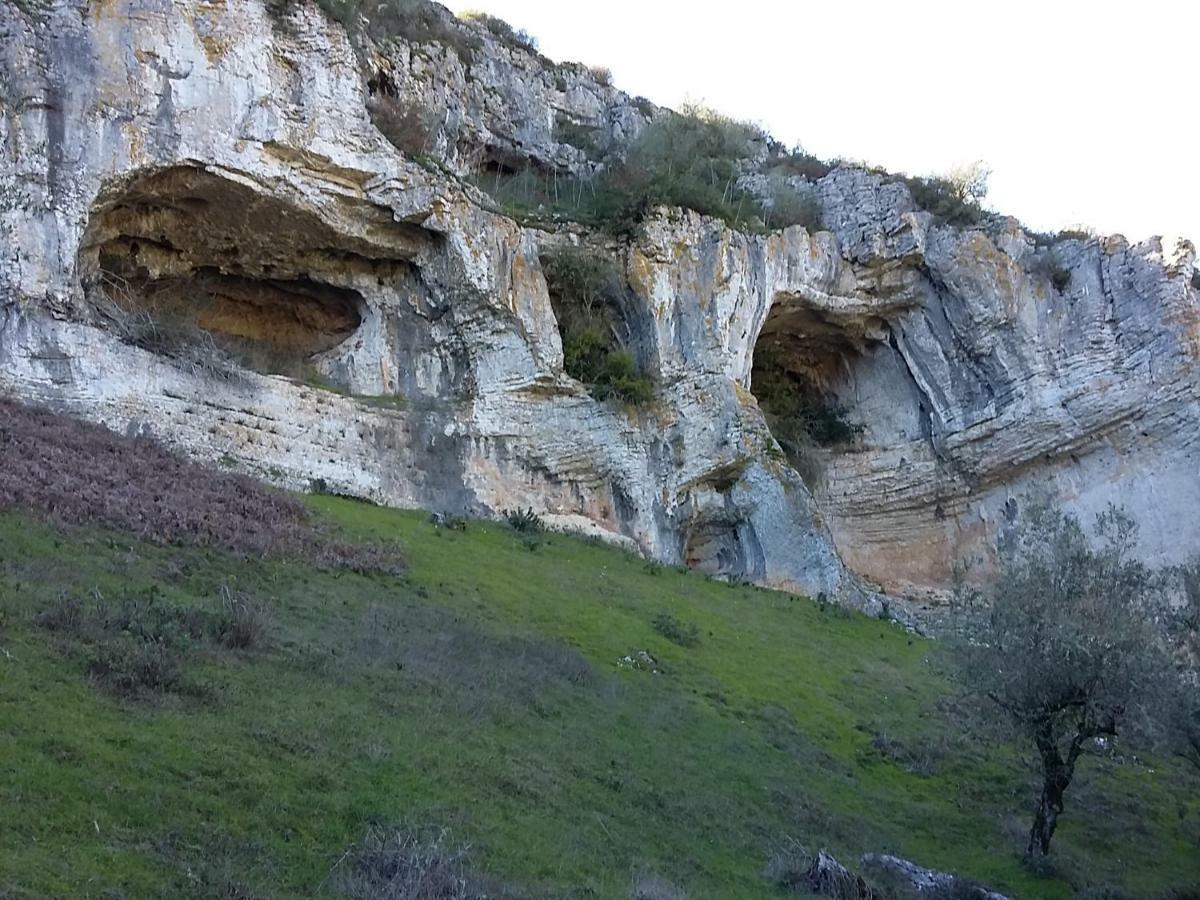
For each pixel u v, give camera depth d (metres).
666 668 19.94
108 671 11.84
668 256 32.72
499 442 29.53
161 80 25.59
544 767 13.53
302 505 22.41
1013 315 35.88
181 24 26.03
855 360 39.25
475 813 11.55
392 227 29.27
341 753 11.83
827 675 22.59
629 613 22.78
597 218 33.16
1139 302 35.12
